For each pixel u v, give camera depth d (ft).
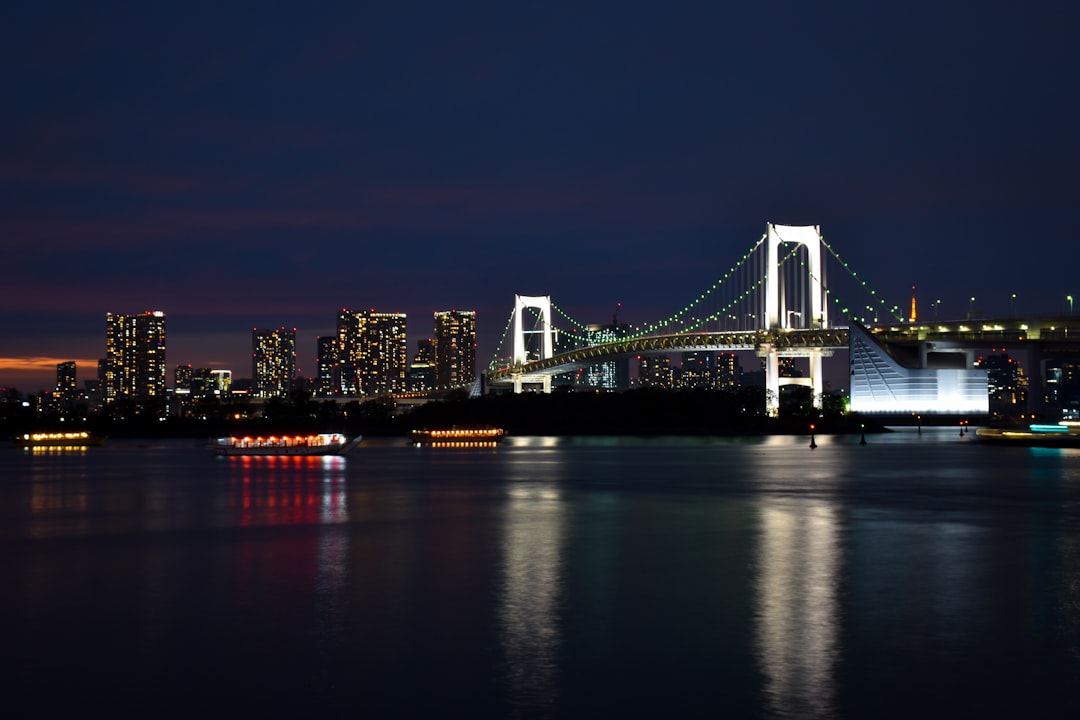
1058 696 76.13
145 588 118.21
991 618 100.22
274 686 79.30
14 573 129.59
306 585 119.14
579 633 94.99
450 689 78.33
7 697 77.20
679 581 120.16
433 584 119.14
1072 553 141.69
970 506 209.15
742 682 79.66
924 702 74.95
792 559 136.87
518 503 220.23
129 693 77.82
